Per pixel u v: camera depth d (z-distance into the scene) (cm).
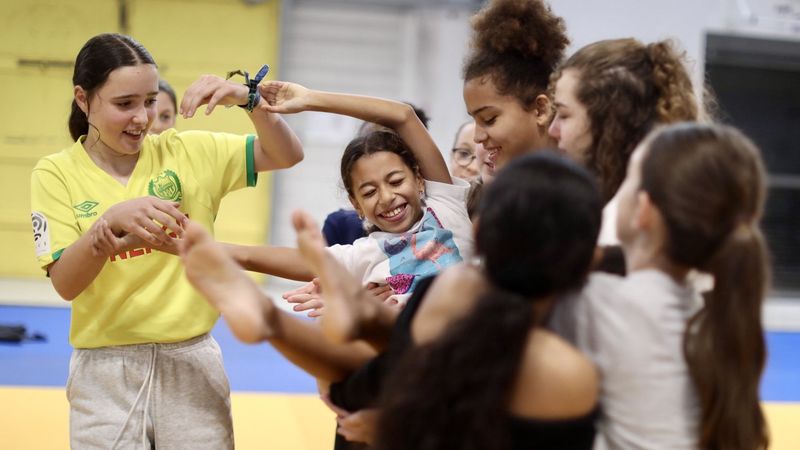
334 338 159
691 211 153
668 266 162
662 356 155
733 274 154
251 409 435
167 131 257
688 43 827
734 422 156
